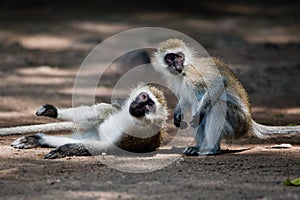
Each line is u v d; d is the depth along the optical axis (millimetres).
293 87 19672
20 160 10867
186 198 8547
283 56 24594
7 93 17953
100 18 30609
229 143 12781
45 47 25281
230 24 30766
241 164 10703
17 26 28453
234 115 11797
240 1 36250
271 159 11133
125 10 32906
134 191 8883
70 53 24234
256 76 20969
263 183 9406
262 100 17734
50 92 18234
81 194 8734
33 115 15188
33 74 20922
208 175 9875
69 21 29734
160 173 10016
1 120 14562
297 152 11781
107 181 9461
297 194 8742
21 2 33156
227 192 8867
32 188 9094
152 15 31953
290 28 30359
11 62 22578
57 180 9508
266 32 29375
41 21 29625
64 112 12023
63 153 11141
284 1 36656
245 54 24672
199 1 35594
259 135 12312
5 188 9117
